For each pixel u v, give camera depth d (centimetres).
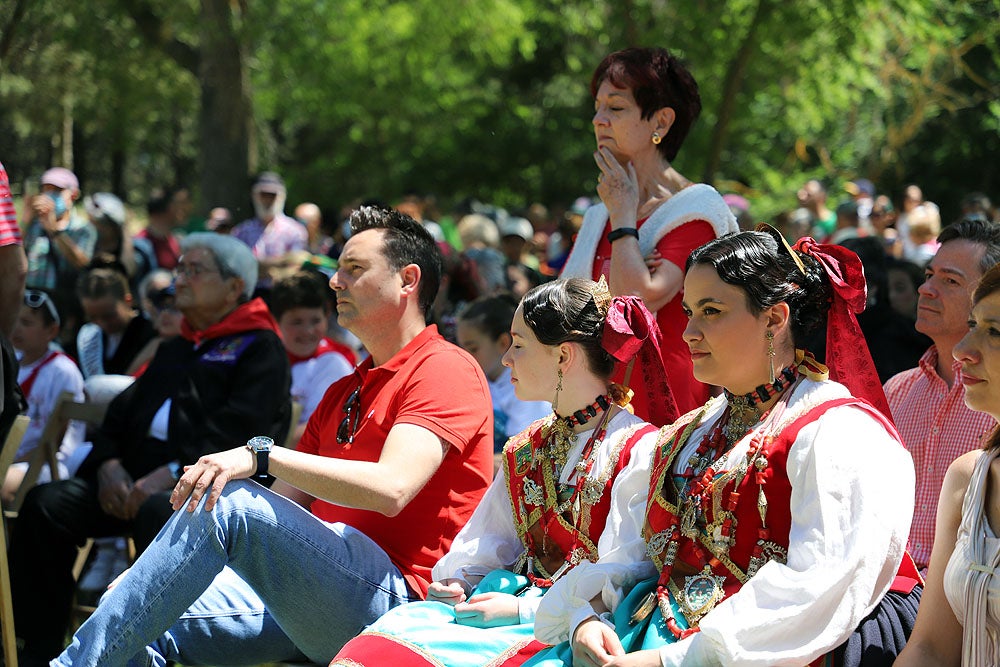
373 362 583
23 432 677
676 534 422
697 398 583
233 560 504
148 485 727
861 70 2250
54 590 734
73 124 4466
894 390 577
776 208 2706
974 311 379
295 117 3766
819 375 413
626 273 572
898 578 429
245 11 2341
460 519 552
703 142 2498
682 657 388
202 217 2309
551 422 496
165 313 991
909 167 3569
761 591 382
